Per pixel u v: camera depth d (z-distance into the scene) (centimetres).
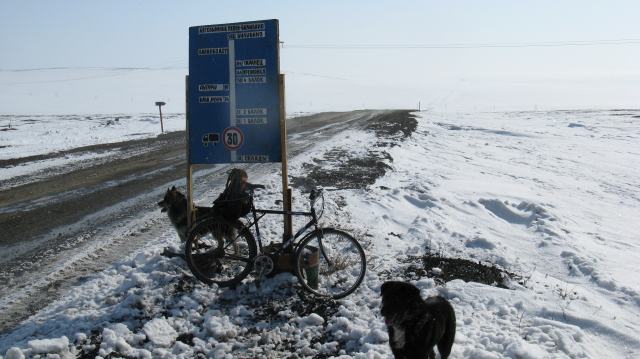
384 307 423
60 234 919
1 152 2048
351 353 506
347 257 705
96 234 913
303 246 625
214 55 688
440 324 442
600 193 1647
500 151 2362
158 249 768
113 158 1833
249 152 691
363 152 1850
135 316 566
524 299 625
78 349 504
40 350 485
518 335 537
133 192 1259
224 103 691
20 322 584
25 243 871
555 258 880
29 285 690
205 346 518
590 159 2270
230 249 684
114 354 491
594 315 625
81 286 666
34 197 1224
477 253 832
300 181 1324
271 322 569
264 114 680
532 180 1744
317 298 614
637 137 2981
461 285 650
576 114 4381
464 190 1366
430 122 3478
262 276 636
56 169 1616
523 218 1132
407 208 1115
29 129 3175
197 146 705
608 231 1161
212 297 612
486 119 3919
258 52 676
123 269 709
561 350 515
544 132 3119
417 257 763
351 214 1007
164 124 3491
